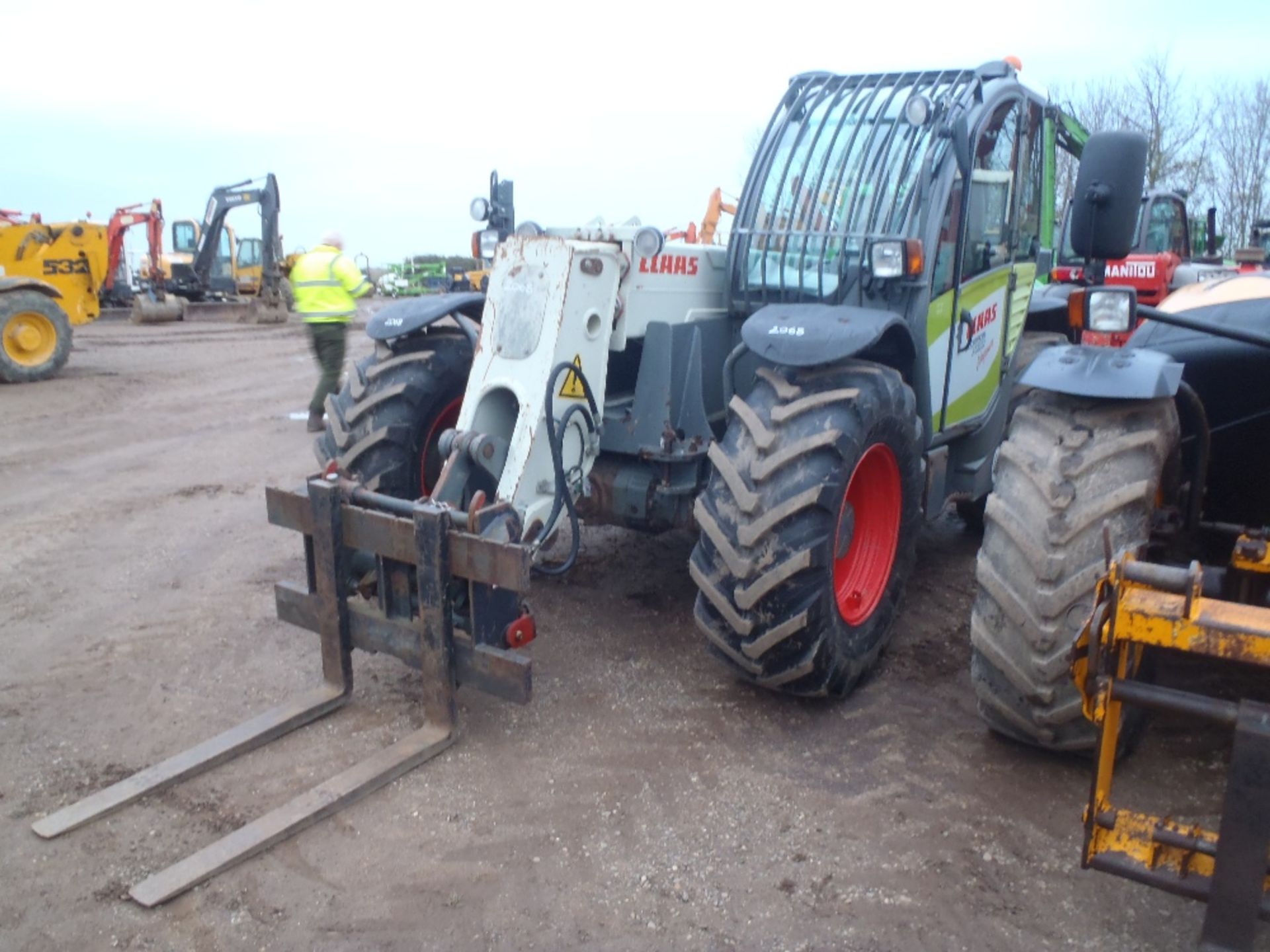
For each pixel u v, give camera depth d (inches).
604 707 144.5
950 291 161.8
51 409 396.8
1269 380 136.5
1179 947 98.3
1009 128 175.2
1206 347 140.1
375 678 151.8
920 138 157.6
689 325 158.6
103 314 843.4
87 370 510.0
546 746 133.9
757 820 118.3
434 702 132.3
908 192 155.5
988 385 184.4
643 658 160.2
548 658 160.1
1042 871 109.5
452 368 165.0
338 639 139.3
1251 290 142.7
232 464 300.5
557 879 108.2
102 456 312.3
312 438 339.0
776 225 167.3
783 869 110.0
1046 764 129.6
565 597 184.4
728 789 124.4
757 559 128.5
